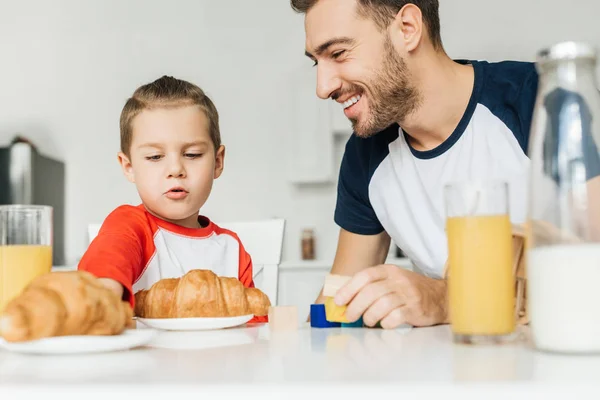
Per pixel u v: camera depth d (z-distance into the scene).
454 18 3.33
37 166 3.26
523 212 1.35
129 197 3.55
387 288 0.86
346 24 1.25
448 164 1.42
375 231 1.63
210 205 3.49
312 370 0.45
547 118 0.54
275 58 3.52
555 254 0.51
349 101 1.35
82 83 3.63
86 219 3.54
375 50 1.27
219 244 1.39
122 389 0.39
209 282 0.87
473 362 0.48
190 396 0.38
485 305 0.60
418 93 1.33
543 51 0.54
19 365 0.51
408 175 1.48
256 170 3.49
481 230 0.60
